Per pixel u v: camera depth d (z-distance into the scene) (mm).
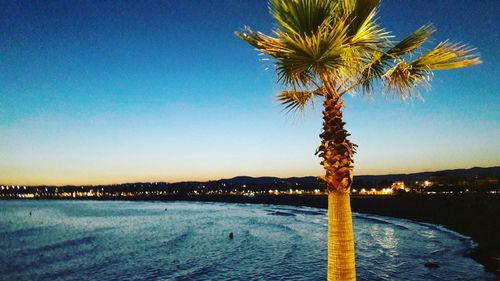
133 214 108750
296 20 3816
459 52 4254
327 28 3594
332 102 4297
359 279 24500
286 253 36688
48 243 46500
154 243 45906
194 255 37062
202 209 137000
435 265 27422
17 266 32156
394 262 29672
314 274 27391
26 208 155500
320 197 174875
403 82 4641
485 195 77188
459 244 37625
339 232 4242
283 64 4031
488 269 25562
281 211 115875
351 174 4273
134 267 31359
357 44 4156
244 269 29812
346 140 4309
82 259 35312
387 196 121625
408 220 69750
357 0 4059
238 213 107938
